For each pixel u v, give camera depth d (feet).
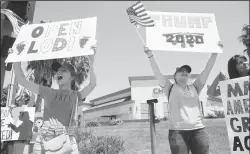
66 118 10.57
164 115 60.59
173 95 10.96
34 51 11.85
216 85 12.67
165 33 12.25
